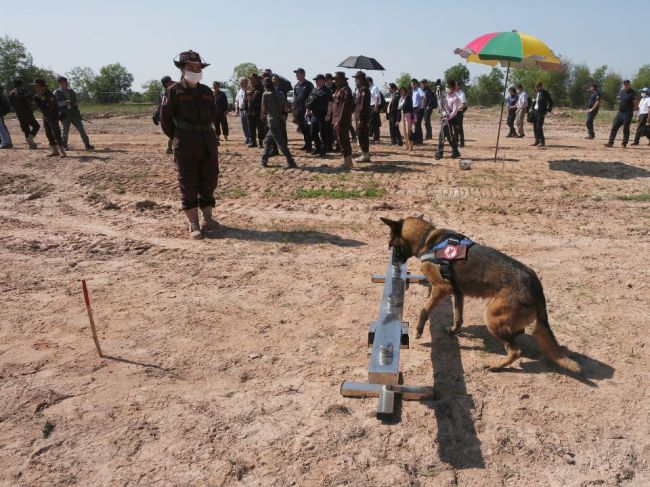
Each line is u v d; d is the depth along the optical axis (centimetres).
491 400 392
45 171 1180
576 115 3134
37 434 360
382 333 394
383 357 366
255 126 1559
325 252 702
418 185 1045
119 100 5062
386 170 1187
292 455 338
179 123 713
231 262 668
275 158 1362
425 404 388
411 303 561
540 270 627
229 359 448
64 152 1350
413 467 328
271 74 1468
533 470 325
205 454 340
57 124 1316
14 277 619
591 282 593
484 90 4394
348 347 466
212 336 486
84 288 430
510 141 1828
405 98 1492
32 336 485
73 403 391
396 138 1673
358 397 396
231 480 319
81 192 1009
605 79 4388
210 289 587
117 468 330
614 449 340
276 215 871
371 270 639
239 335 489
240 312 534
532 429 360
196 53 699
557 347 414
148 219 850
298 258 682
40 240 745
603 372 425
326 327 503
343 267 650
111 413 380
